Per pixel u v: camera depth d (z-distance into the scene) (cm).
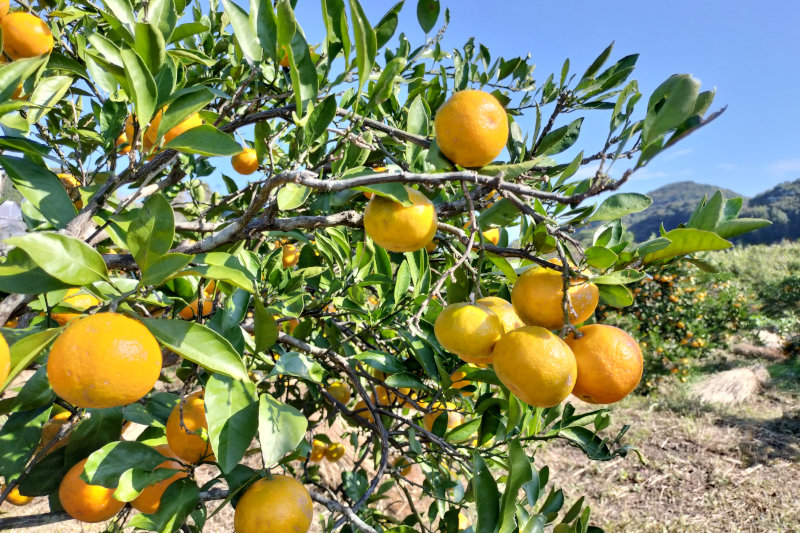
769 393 340
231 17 55
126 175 47
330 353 64
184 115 48
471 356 46
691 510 210
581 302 46
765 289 617
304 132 52
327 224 50
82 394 34
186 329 40
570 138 74
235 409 47
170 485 49
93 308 40
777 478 229
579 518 51
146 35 46
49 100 59
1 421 78
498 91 83
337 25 59
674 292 374
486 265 78
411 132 68
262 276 79
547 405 43
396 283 75
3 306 45
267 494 46
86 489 49
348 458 168
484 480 50
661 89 36
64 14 65
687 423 289
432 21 91
